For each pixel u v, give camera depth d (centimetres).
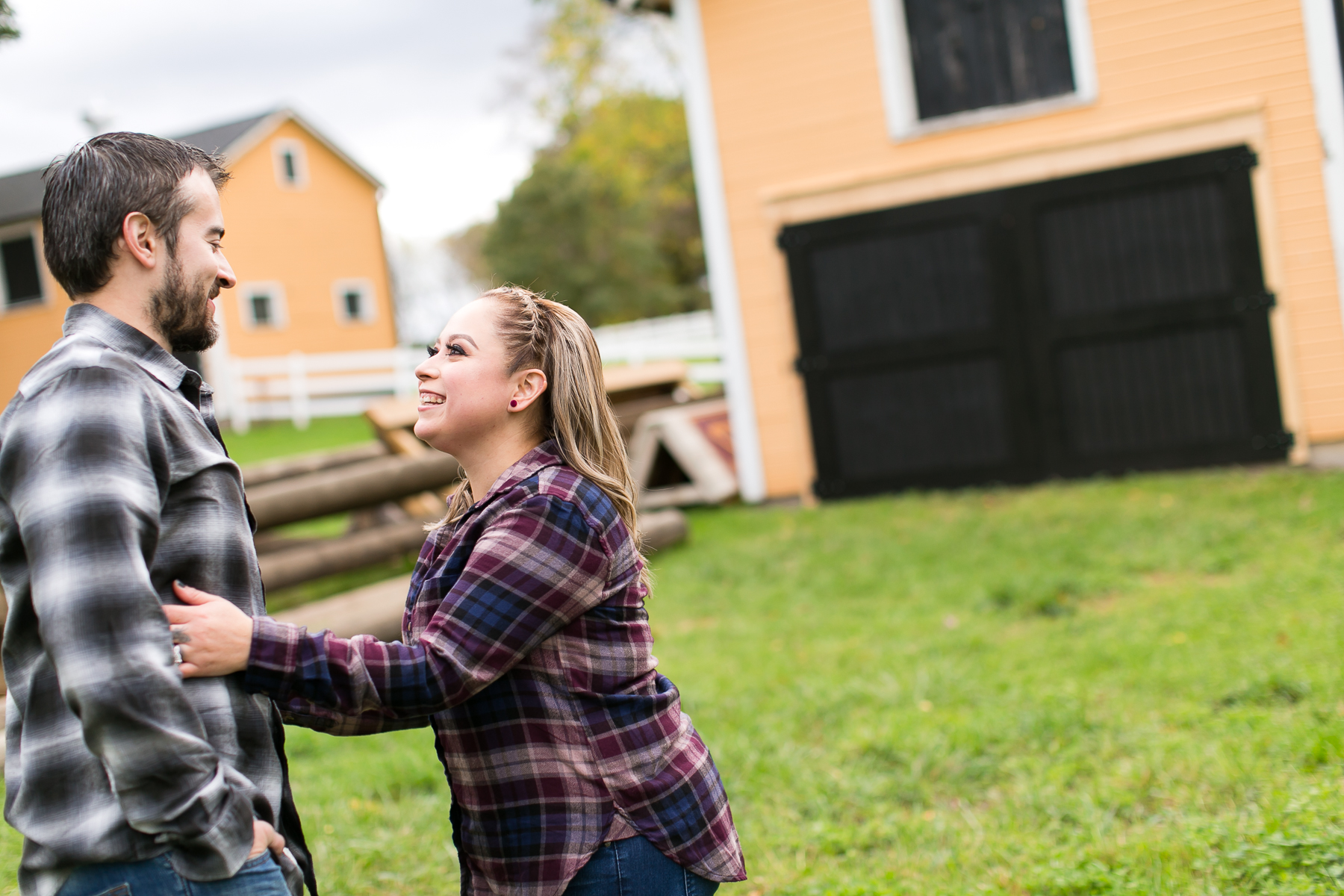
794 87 1073
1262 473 938
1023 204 1018
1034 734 442
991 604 666
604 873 185
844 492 1079
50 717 159
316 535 1053
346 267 2295
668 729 196
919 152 1048
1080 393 1016
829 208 1065
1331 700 427
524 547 182
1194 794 366
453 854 373
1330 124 954
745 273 1095
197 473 168
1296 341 972
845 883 334
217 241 183
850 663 575
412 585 206
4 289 891
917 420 1058
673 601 760
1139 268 996
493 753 185
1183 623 571
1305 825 320
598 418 204
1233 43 972
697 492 1068
